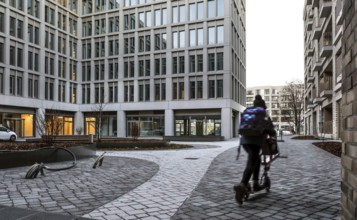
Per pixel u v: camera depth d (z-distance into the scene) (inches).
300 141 1083.3
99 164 422.3
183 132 1708.9
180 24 1724.9
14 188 266.1
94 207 203.0
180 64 1723.7
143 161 483.5
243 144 207.3
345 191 116.9
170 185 279.0
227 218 177.2
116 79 1875.0
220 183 286.8
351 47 110.8
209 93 1653.5
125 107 1829.5
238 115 1908.2
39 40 1675.7
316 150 647.8
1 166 381.1
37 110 1617.9
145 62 1809.8
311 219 173.6
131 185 279.9
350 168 109.3
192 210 194.2
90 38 1974.7
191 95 1689.2
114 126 1894.7
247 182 203.0
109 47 1925.4
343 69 123.2
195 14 1704.0
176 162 466.3
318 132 1664.6
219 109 1633.9
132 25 1871.3
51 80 1760.6
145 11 1829.5
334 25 1123.3
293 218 175.8
